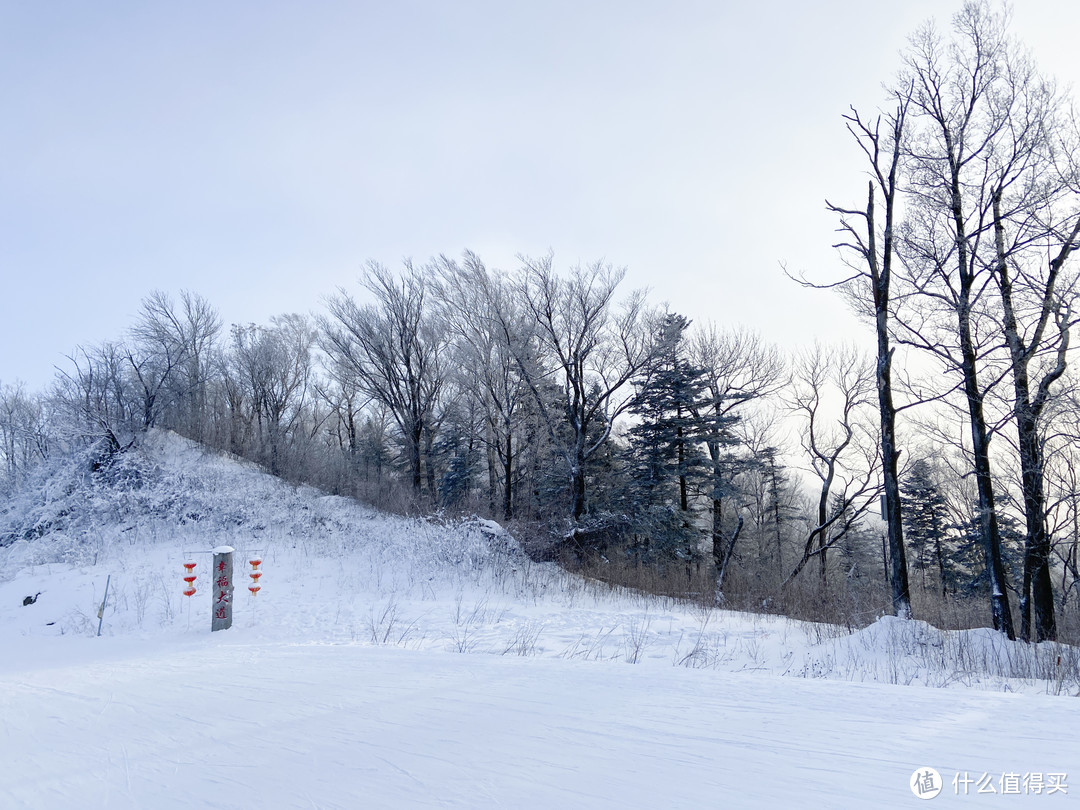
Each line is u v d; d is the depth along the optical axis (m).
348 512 25.50
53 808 2.71
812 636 11.96
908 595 12.88
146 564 18.67
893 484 13.30
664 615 14.65
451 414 34.31
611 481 31.39
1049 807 2.45
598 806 2.52
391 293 31.66
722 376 30.05
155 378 28.83
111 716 4.28
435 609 14.05
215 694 4.87
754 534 35.66
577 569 23.42
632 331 26.73
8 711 4.49
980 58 14.09
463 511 24.70
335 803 2.62
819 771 2.89
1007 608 12.45
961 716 3.82
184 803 2.70
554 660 6.43
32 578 17.67
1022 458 13.62
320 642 10.27
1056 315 13.23
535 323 27.11
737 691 4.58
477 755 3.19
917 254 14.42
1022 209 13.42
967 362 13.62
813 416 27.34
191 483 24.70
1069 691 7.43
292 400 38.78
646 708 4.10
